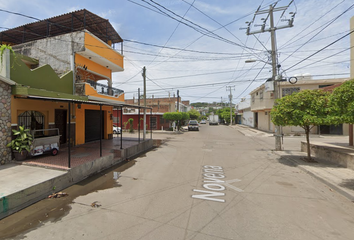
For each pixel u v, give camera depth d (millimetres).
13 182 4746
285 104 8320
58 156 7676
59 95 8031
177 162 8805
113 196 4844
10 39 14203
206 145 14352
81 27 13266
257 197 4809
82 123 11664
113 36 14820
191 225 3484
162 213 3939
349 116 4902
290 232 3273
